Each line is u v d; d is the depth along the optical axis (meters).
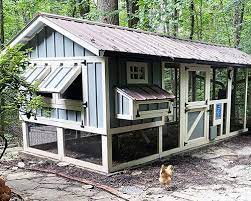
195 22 12.93
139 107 5.27
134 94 5.29
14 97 4.52
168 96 5.78
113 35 6.04
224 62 7.33
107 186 4.84
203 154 6.89
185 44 7.81
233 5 11.23
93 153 6.20
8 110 4.65
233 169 5.78
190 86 7.04
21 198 4.40
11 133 7.52
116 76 5.42
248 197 4.39
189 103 6.92
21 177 5.40
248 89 9.45
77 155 6.20
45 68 6.03
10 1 11.44
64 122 6.00
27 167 5.91
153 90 5.82
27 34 6.16
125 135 6.48
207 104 7.46
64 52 5.79
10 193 3.96
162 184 4.83
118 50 4.97
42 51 6.18
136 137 6.61
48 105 6.20
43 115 6.38
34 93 5.09
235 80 8.95
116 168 5.48
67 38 5.69
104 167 5.40
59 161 6.16
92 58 5.34
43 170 5.68
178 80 6.77
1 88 4.26
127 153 6.37
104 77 5.19
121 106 5.31
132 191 4.64
